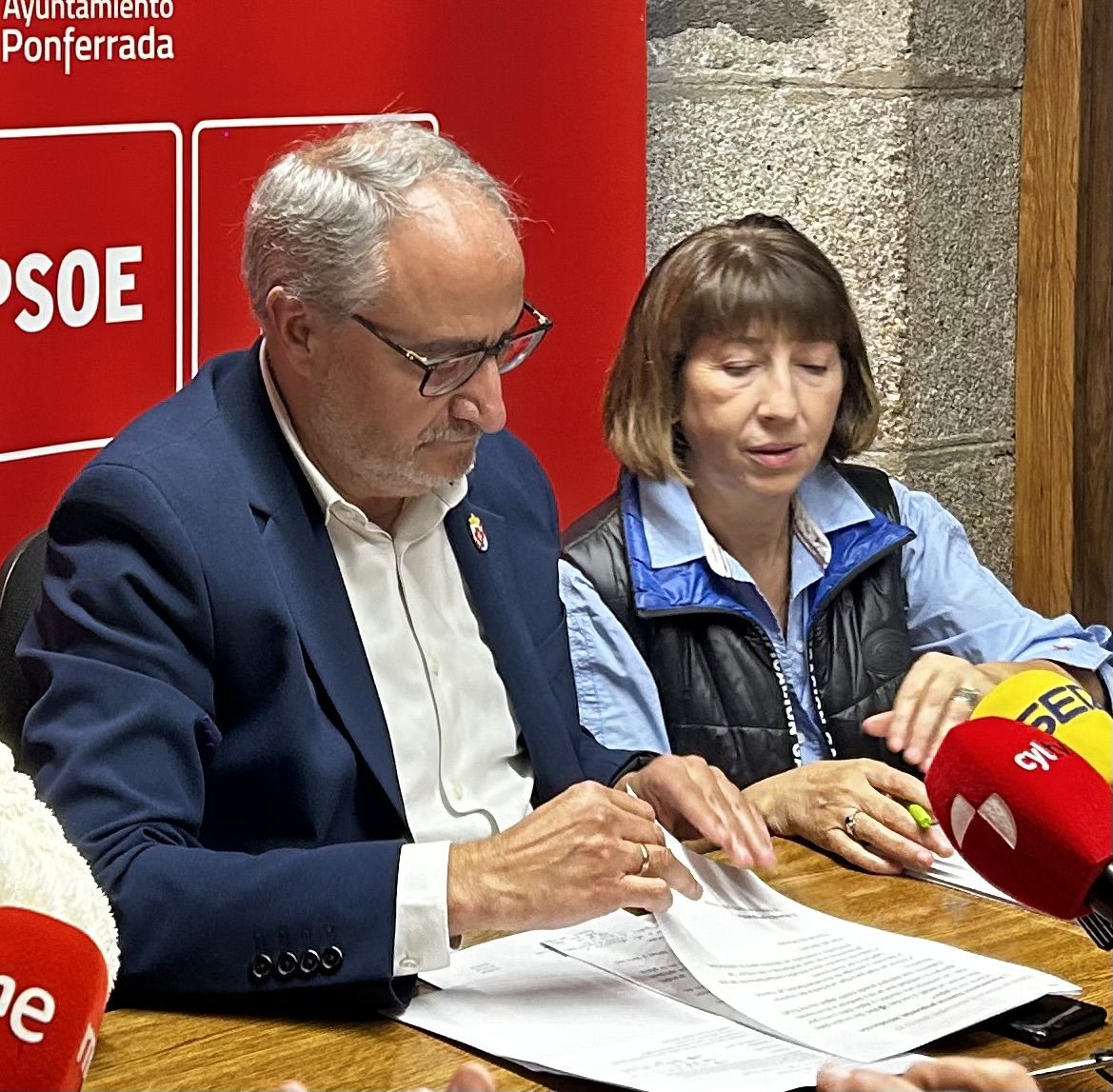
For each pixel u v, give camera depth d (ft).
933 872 5.67
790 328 7.15
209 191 8.18
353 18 8.56
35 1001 3.14
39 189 7.55
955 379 10.13
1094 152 10.10
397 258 5.26
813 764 6.18
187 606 5.15
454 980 4.72
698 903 5.07
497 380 5.53
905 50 9.61
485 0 9.05
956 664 6.48
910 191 9.77
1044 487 10.39
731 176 10.05
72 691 4.99
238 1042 4.33
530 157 9.34
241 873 4.63
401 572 5.87
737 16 9.89
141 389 8.05
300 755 5.23
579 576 7.33
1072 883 4.03
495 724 6.01
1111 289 10.30
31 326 7.60
